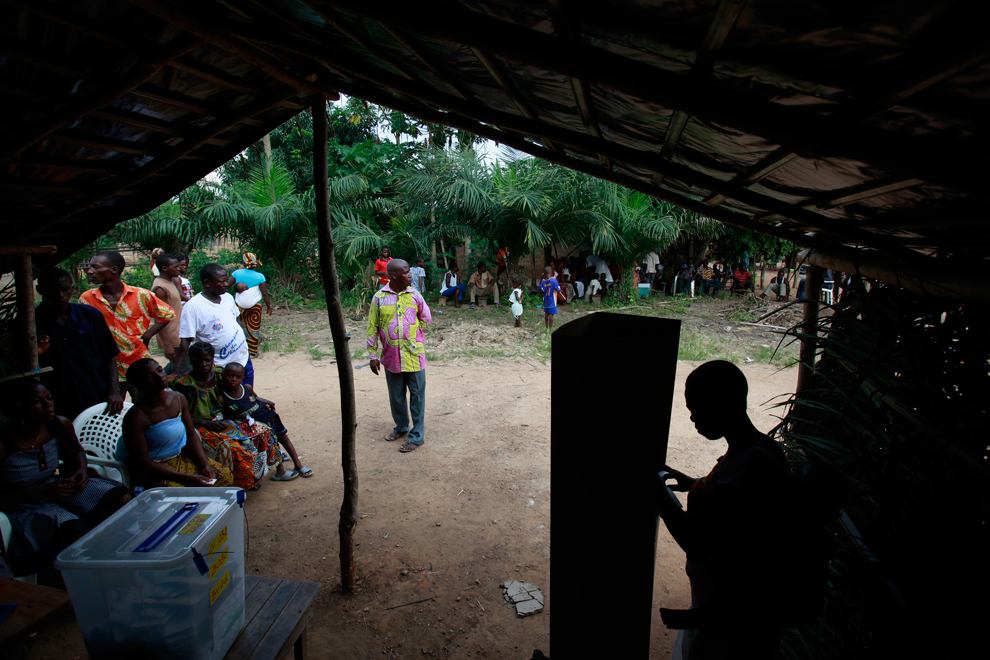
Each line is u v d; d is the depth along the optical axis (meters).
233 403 4.04
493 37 1.30
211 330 4.69
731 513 1.57
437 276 14.32
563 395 1.47
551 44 1.29
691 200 2.71
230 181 15.52
